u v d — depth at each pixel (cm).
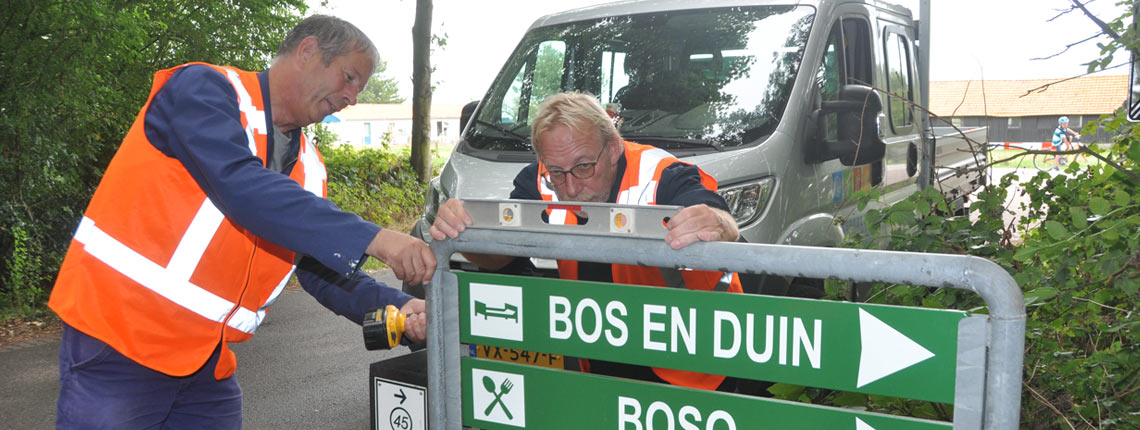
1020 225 377
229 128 213
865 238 365
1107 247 265
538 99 493
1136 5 299
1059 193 345
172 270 229
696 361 155
